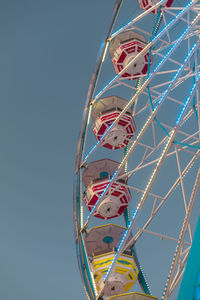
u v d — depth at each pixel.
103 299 28.17
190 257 17.25
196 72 26.84
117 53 35.84
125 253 30.91
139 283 31.52
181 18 28.38
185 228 25.09
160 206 29.48
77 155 30.97
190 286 16.80
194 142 28.70
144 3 35.97
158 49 33.16
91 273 28.55
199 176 25.47
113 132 34.72
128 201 33.12
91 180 33.62
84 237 30.97
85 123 30.95
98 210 32.59
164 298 24.02
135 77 34.12
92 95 31.00
